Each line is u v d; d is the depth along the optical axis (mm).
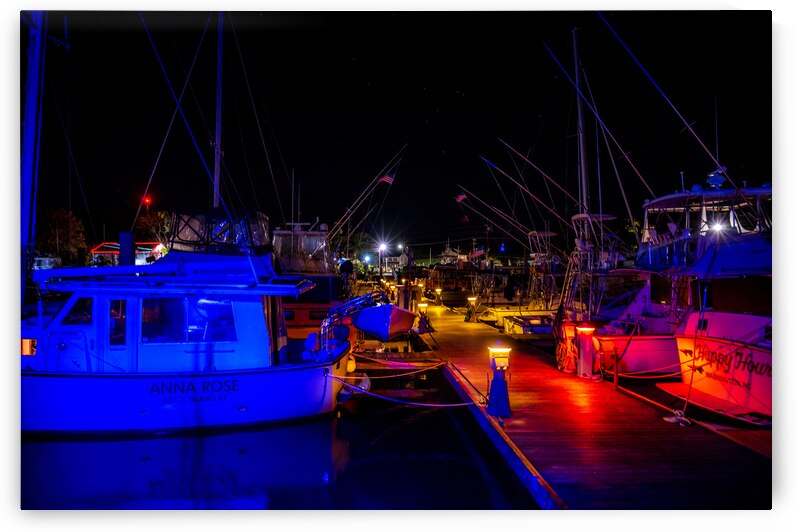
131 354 8617
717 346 8969
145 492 7059
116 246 28594
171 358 8711
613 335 11305
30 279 8023
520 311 22875
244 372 8703
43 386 8156
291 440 9008
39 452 8086
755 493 5668
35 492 6988
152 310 8727
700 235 10125
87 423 8203
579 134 17828
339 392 10117
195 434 8445
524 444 7133
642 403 9172
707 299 10688
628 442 7188
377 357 14664
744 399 8352
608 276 14930
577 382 10867
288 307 15570
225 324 8938
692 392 9672
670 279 12000
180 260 9156
